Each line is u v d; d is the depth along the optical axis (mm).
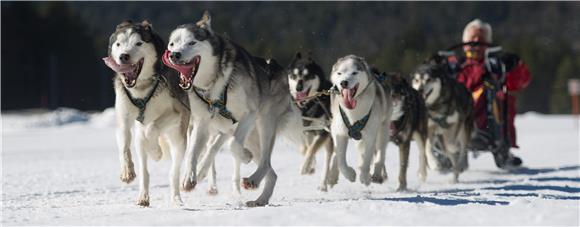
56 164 15453
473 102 13969
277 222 6742
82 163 15695
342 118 10078
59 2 79688
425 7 151750
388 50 80125
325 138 11344
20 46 74000
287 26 138625
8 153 18672
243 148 8781
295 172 13617
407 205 7543
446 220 6707
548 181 11703
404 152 11352
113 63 8977
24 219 7770
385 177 11922
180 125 9398
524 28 157625
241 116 8938
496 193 9805
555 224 6477
